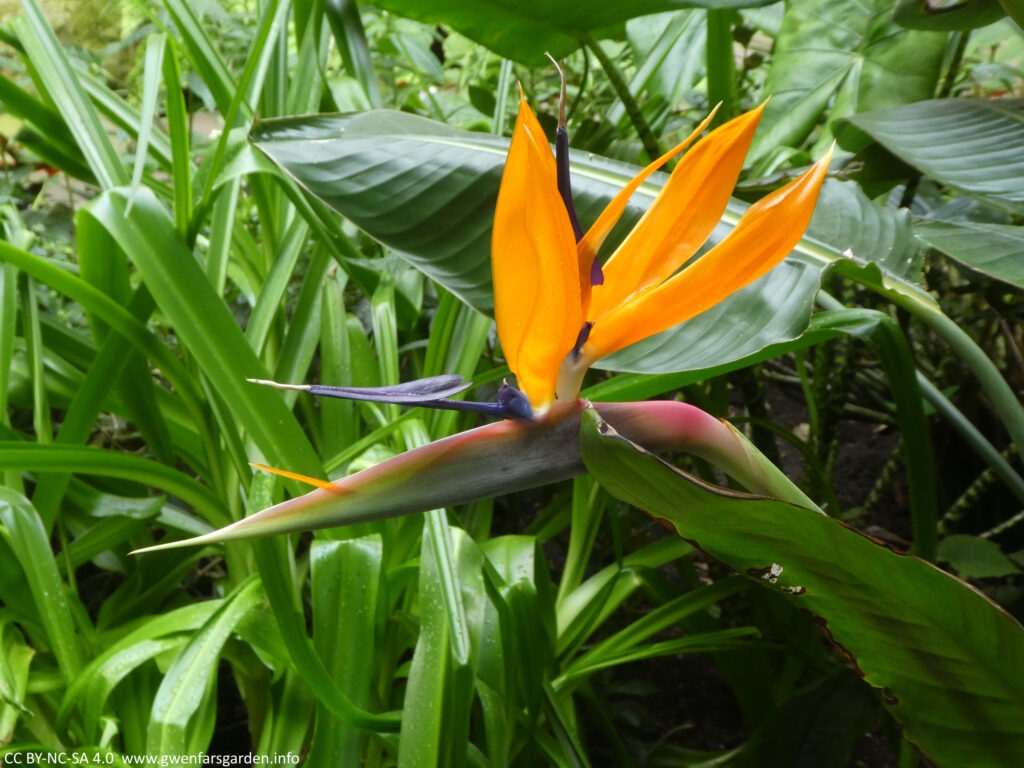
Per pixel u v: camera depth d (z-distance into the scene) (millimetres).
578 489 972
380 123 790
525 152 454
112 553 959
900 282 710
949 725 579
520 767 846
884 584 519
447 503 482
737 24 1341
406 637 852
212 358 762
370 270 951
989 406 1243
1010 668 539
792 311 627
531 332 479
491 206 726
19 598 817
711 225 508
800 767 861
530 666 759
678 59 1225
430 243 719
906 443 757
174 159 803
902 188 1263
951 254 728
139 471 790
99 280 862
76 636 768
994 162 780
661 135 1170
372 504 475
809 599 545
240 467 854
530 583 778
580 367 500
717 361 621
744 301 648
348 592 737
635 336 501
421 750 664
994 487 1261
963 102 885
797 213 488
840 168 914
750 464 505
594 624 897
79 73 1036
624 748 887
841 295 1174
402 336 1171
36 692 785
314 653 667
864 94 1121
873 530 1305
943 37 1079
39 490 811
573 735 781
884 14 1104
